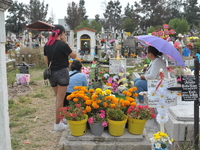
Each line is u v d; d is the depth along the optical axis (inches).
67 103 164.4
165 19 2011.6
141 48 580.1
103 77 248.5
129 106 131.2
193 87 112.3
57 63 133.0
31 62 470.3
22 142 130.3
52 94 251.3
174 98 114.6
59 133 143.7
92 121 118.4
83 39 562.9
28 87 284.0
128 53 539.8
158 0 1984.5
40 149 122.5
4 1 80.6
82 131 121.6
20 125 157.5
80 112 119.3
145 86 186.7
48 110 192.9
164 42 133.3
